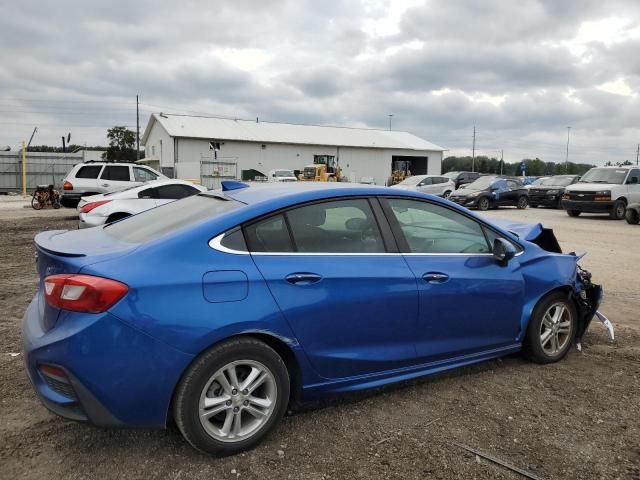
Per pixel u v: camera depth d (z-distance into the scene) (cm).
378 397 393
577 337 499
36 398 380
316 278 329
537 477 296
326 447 323
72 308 279
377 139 6347
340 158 5859
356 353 347
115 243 327
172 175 4038
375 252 362
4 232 1350
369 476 295
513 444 330
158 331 283
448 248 401
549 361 461
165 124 5350
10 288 714
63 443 322
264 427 319
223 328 296
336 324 336
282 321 315
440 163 6425
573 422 360
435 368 392
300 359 327
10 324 548
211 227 314
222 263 307
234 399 308
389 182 5162
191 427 296
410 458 313
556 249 536
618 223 1820
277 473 296
